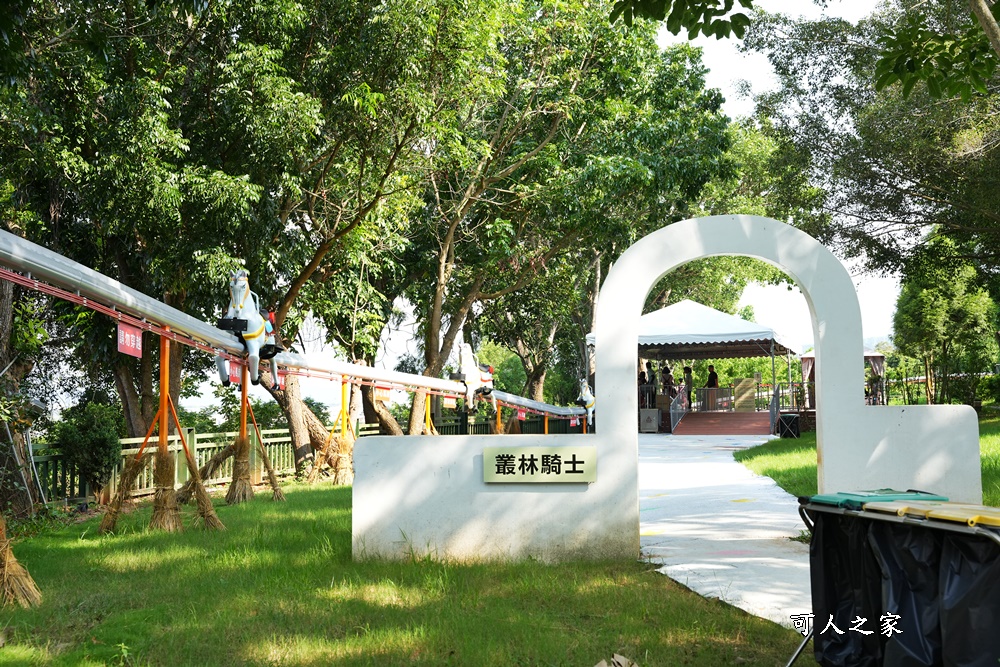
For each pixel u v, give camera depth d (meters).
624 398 8.69
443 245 24.14
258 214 16.05
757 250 9.01
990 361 35.91
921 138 21.98
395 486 8.70
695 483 15.60
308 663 5.26
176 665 5.25
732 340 29.41
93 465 14.27
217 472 17.56
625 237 24.95
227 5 15.11
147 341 17.89
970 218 23.73
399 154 17.02
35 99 13.82
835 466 8.91
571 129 24.69
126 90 14.15
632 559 8.45
